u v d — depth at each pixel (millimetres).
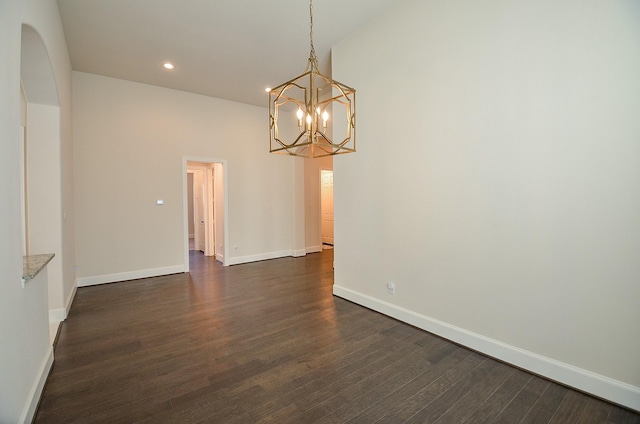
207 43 3586
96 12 2977
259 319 3082
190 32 3354
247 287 4227
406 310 2955
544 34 2006
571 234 1930
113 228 4531
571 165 1916
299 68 4258
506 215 2219
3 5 1392
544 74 2012
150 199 4828
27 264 1938
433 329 2713
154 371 2141
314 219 7012
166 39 3490
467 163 2434
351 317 3123
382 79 3090
